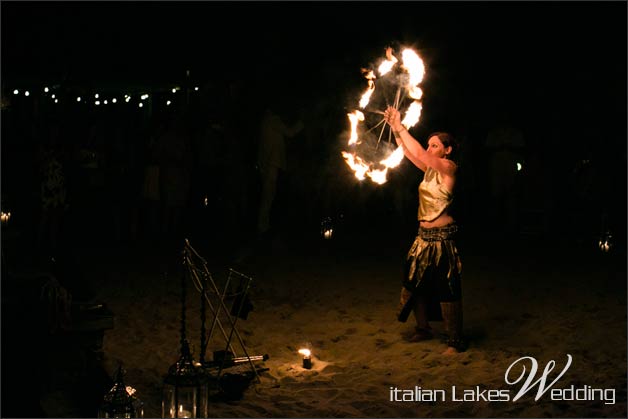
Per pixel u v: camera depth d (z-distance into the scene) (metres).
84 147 13.80
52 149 10.73
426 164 6.61
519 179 14.30
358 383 5.90
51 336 5.32
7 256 9.05
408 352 6.71
